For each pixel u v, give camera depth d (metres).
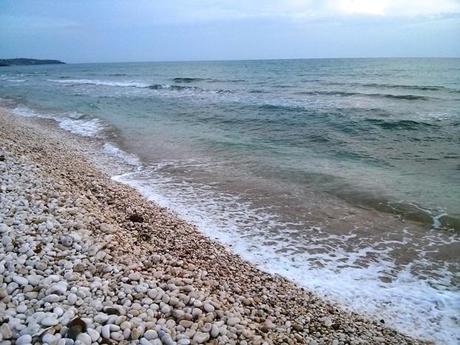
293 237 7.67
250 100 27.48
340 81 42.28
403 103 23.83
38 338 3.35
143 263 5.38
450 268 6.55
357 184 10.41
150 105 26.75
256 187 10.47
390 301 5.75
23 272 4.34
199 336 3.86
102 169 11.98
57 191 7.37
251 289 5.65
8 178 7.53
